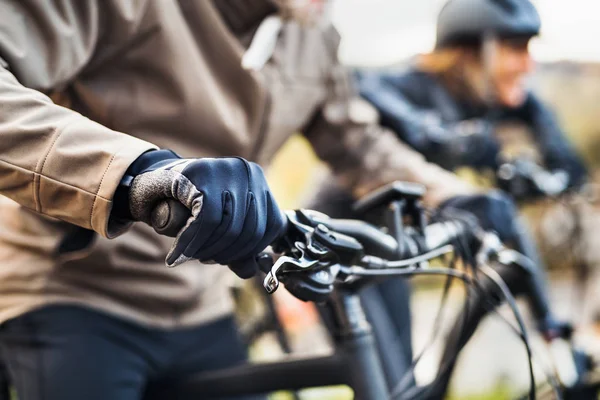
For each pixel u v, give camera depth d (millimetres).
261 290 2830
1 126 1101
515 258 1727
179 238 955
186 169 971
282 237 1105
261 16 1745
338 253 1141
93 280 1570
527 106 3352
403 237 1331
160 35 1505
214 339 1781
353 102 1979
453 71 2869
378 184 1994
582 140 8375
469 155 2656
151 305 1637
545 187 2752
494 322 4602
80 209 1063
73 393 1529
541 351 2750
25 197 1105
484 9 2711
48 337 1535
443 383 1989
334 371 1570
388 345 2098
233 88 1648
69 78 1360
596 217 3191
